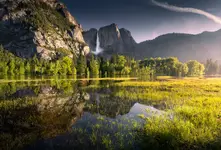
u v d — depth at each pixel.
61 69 109.88
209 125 12.41
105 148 9.68
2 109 18.11
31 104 21.06
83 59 152.00
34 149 9.52
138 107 20.45
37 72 113.12
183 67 146.38
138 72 135.62
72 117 16.09
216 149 9.09
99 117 16.16
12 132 12.02
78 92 33.16
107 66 133.38
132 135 11.52
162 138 10.25
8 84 44.91
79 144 10.20
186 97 25.50
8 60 117.12
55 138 11.08
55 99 25.22
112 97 27.75
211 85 41.28
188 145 9.62
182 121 12.87
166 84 45.38
